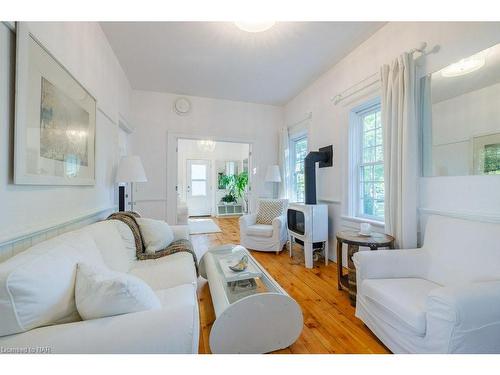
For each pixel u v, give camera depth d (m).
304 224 3.16
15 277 0.77
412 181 1.99
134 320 0.87
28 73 1.16
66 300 0.94
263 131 4.94
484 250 1.39
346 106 3.02
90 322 0.86
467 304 1.06
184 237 2.77
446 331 1.07
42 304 0.83
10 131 1.07
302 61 3.17
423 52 2.02
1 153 1.02
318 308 2.05
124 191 3.39
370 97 2.64
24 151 1.12
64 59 1.59
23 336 0.77
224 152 8.48
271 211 4.11
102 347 0.78
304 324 1.80
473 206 1.66
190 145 8.18
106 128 2.61
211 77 3.67
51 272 0.90
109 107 2.73
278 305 1.47
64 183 1.54
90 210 2.09
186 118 4.42
